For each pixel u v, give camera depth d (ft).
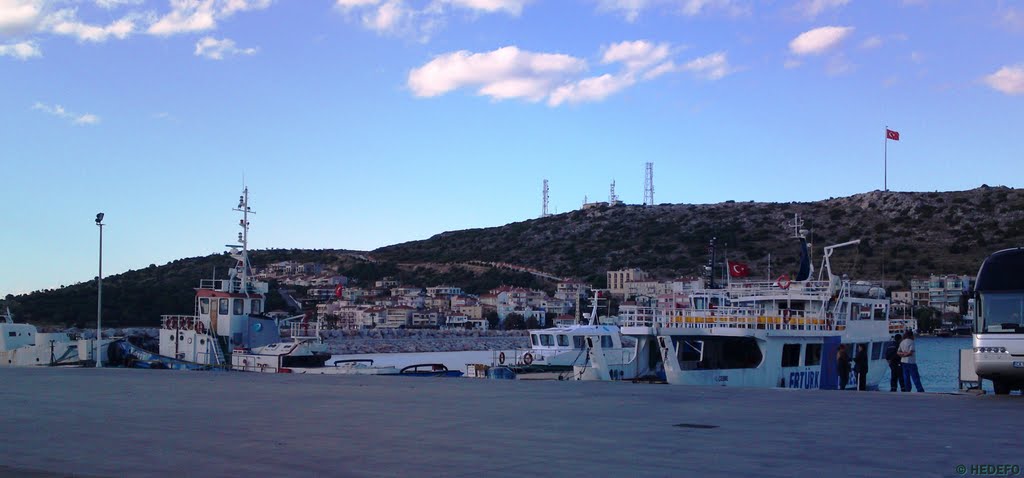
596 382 97.30
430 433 48.06
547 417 56.34
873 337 145.79
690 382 118.01
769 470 35.86
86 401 69.77
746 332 120.67
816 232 635.25
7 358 170.91
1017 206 602.44
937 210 623.77
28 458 39.91
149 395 76.02
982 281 73.77
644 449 41.75
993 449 41.37
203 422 53.93
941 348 363.76
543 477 34.53
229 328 161.07
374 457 39.68
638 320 131.85
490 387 86.89
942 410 60.49
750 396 74.02
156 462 38.65
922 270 514.68
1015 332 70.74
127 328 410.31
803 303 141.18
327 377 107.04
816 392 78.28
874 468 36.27
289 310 600.80
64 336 175.01
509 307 652.07
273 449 42.22
